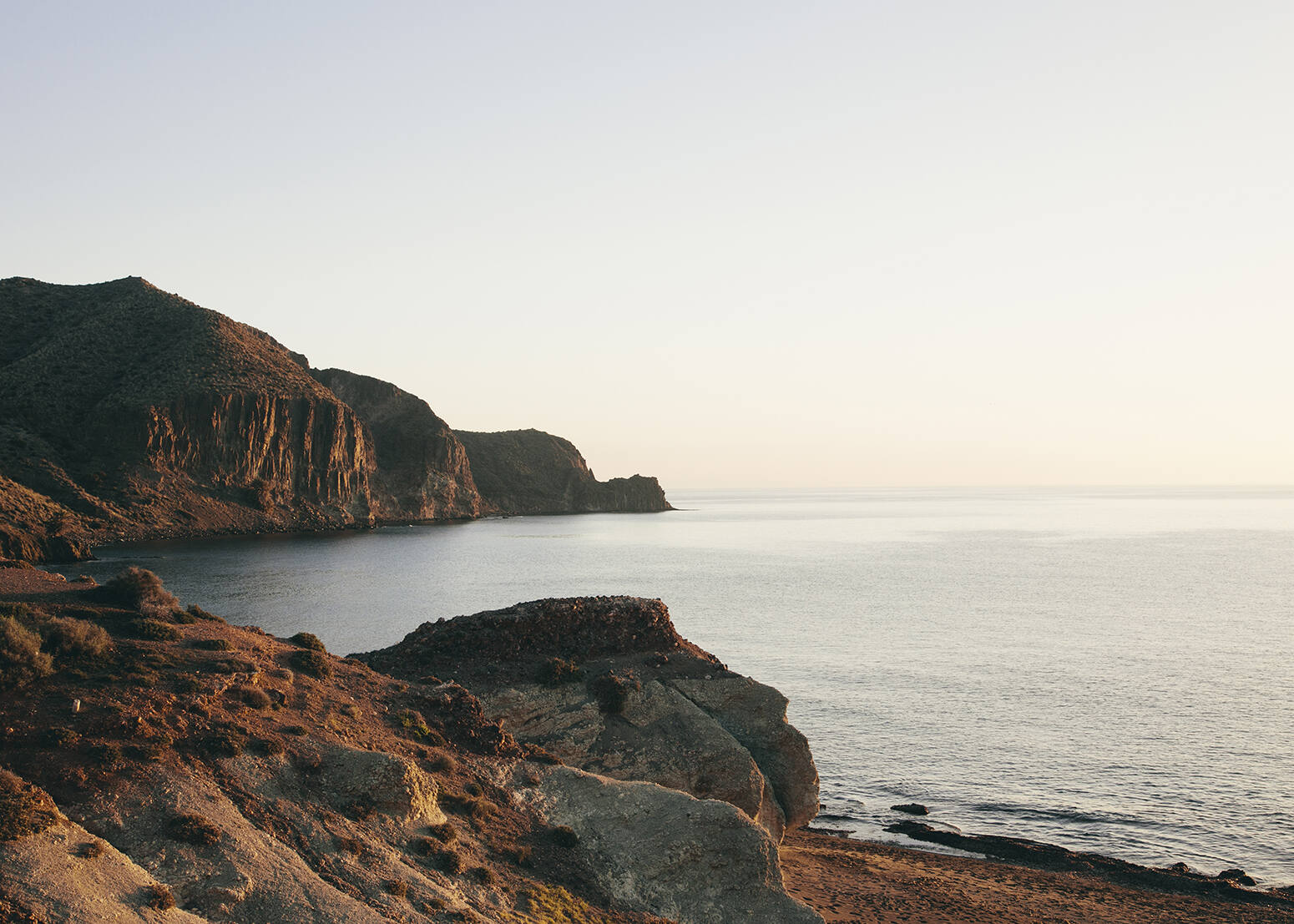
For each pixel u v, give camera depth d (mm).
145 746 27094
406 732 35094
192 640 35438
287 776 28656
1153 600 142875
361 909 24047
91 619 35219
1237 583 166125
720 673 46938
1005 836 49750
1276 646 103812
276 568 165875
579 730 42219
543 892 29000
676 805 34469
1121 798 55406
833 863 44156
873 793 56562
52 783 24906
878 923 36781
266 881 23984
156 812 25094
